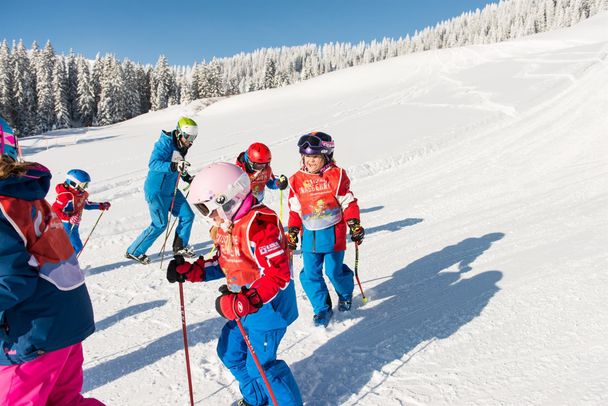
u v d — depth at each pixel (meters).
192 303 4.50
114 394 3.06
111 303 4.57
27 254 1.89
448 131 13.09
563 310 3.44
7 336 1.93
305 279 3.80
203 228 7.22
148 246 5.66
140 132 28.38
